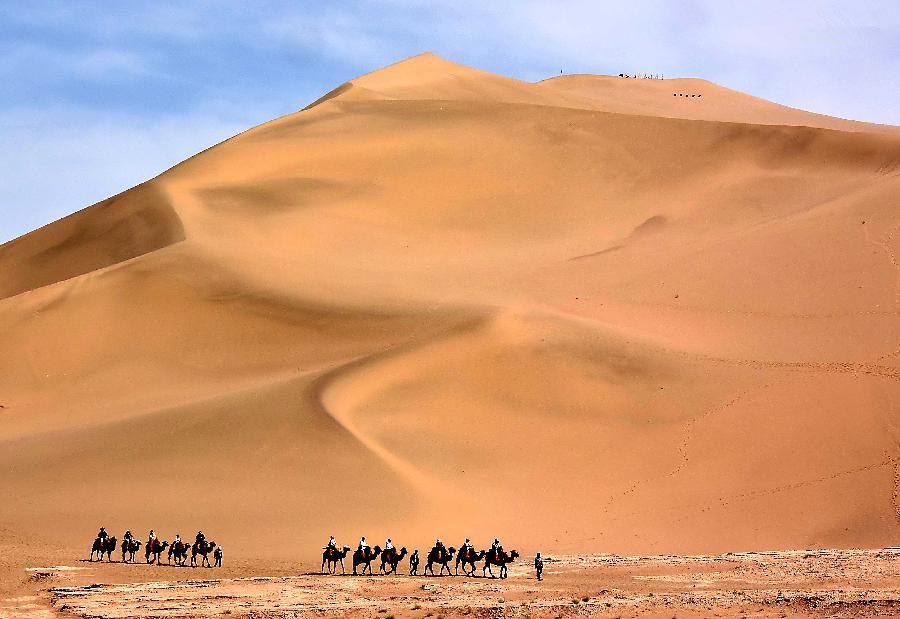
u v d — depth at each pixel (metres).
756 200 171.88
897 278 138.12
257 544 88.56
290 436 102.38
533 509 97.94
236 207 165.88
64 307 135.38
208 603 70.62
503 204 174.62
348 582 77.88
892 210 154.25
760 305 136.62
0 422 119.19
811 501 99.56
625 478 103.62
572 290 142.25
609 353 120.50
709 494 101.25
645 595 73.06
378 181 177.12
